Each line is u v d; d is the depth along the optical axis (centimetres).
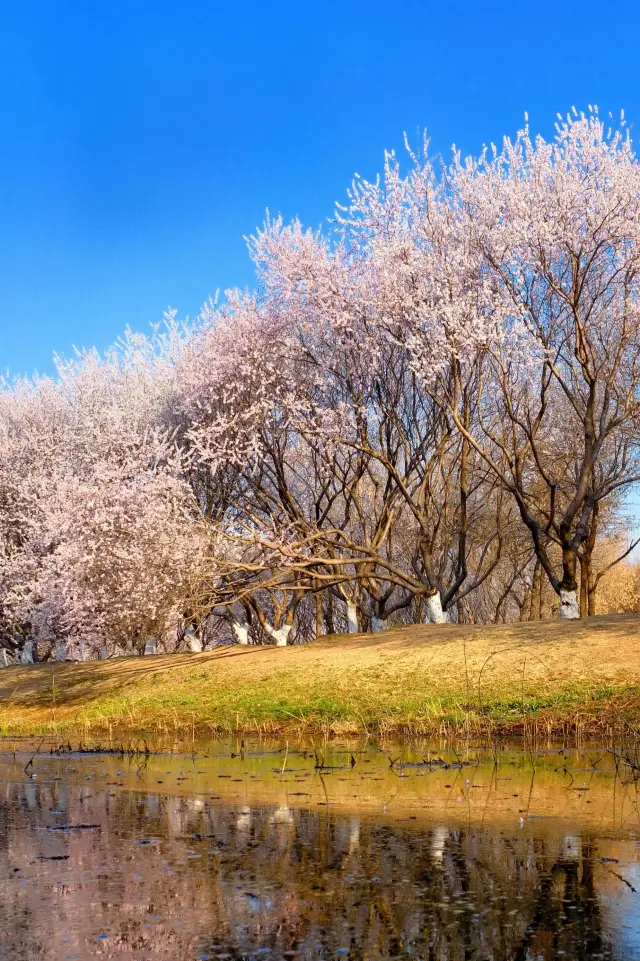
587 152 2581
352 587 3809
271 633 3394
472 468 3522
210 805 1054
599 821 902
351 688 2169
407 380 3177
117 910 638
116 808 1055
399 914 616
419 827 885
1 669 3528
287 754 1552
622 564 5694
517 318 2620
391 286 2762
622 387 2961
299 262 2939
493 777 1212
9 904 657
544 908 623
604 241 2583
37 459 3688
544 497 3728
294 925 599
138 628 2738
